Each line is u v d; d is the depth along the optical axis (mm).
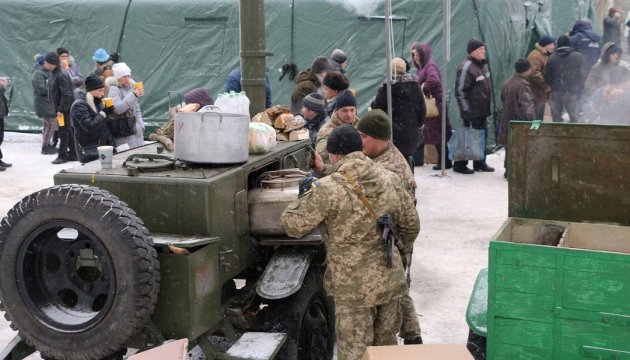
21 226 3598
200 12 12875
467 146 10758
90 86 8602
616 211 3594
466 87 10508
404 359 3006
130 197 3928
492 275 2975
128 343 3758
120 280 3465
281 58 12562
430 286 6387
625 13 23141
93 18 13445
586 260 2824
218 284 3898
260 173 4754
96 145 8641
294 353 4176
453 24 11625
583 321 2867
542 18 15688
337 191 3797
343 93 5527
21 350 3973
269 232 4289
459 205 9125
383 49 12109
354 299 3848
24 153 12648
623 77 9797
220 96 5035
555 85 11672
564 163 3617
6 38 14023
